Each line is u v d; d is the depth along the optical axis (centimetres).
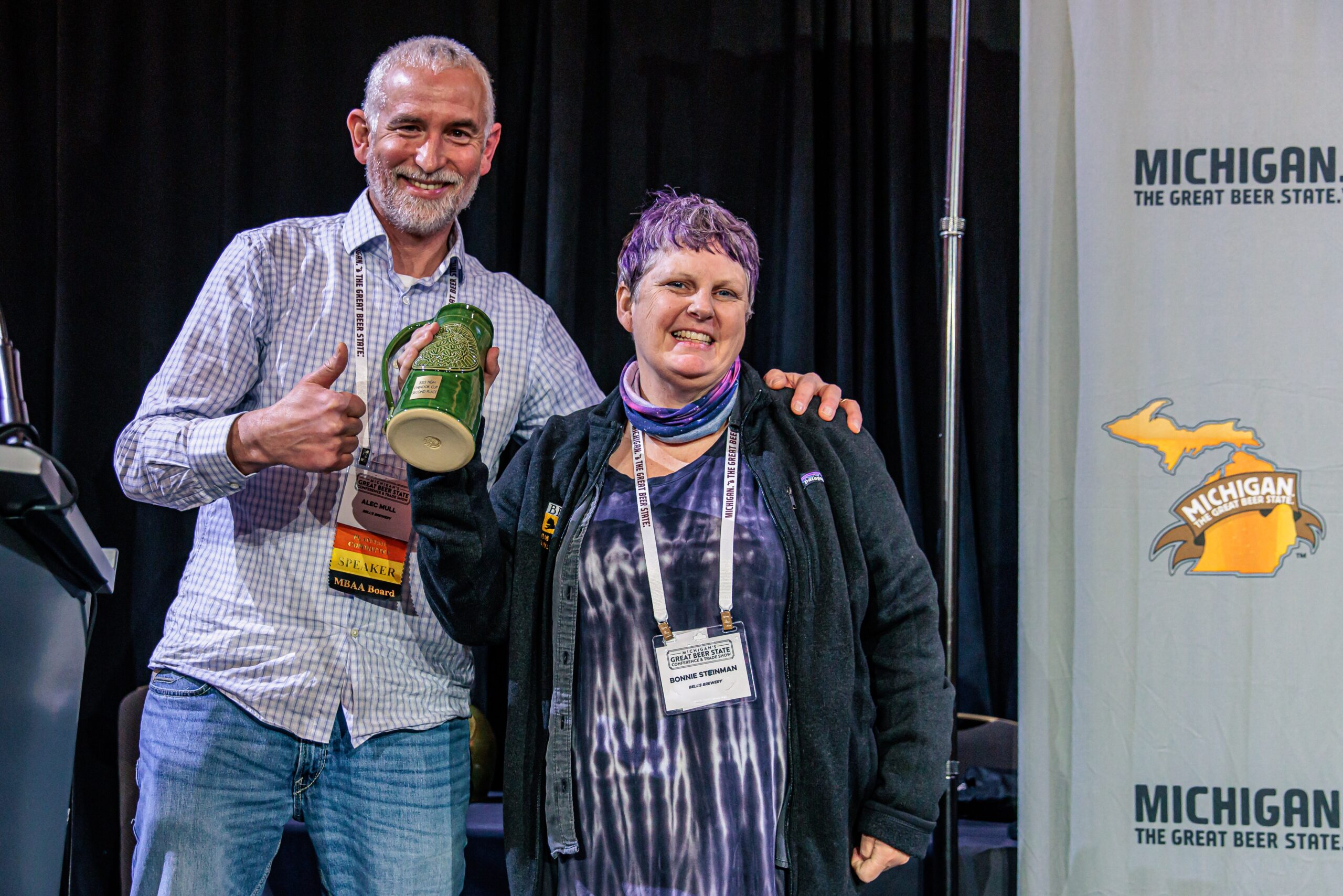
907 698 153
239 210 256
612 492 157
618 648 148
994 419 252
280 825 171
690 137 258
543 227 259
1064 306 181
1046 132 182
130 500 257
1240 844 175
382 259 185
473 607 154
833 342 255
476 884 209
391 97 178
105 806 254
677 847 141
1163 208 179
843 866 146
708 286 151
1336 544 175
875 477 159
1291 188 177
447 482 145
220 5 259
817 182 259
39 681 111
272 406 156
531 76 263
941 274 219
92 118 256
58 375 253
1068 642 180
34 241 264
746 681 145
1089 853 178
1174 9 179
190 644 169
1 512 102
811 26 254
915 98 257
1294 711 175
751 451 158
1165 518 178
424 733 174
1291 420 176
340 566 169
